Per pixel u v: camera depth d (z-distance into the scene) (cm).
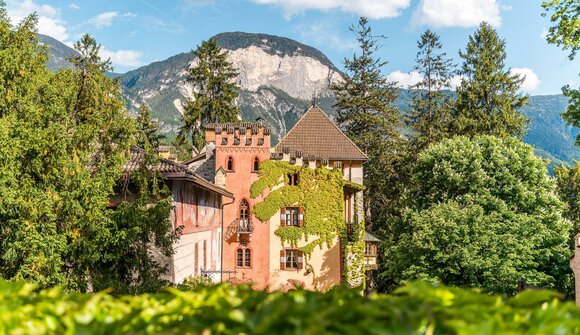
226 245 4325
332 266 4316
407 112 6594
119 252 1923
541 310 370
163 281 2019
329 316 338
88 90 1994
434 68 6769
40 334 379
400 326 322
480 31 5944
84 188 1828
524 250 3366
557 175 5922
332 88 6719
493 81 5706
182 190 2705
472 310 353
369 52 6581
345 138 4959
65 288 1722
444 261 3344
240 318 351
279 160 4366
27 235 1662
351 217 4631
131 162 2336
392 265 3756
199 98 6225
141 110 6706
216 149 4372
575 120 2288
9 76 1805
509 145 4216
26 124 1744
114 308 430
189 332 346
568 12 2209
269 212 4331
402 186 5984
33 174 1811
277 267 4322
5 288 495
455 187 4097
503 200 3828
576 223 5438
